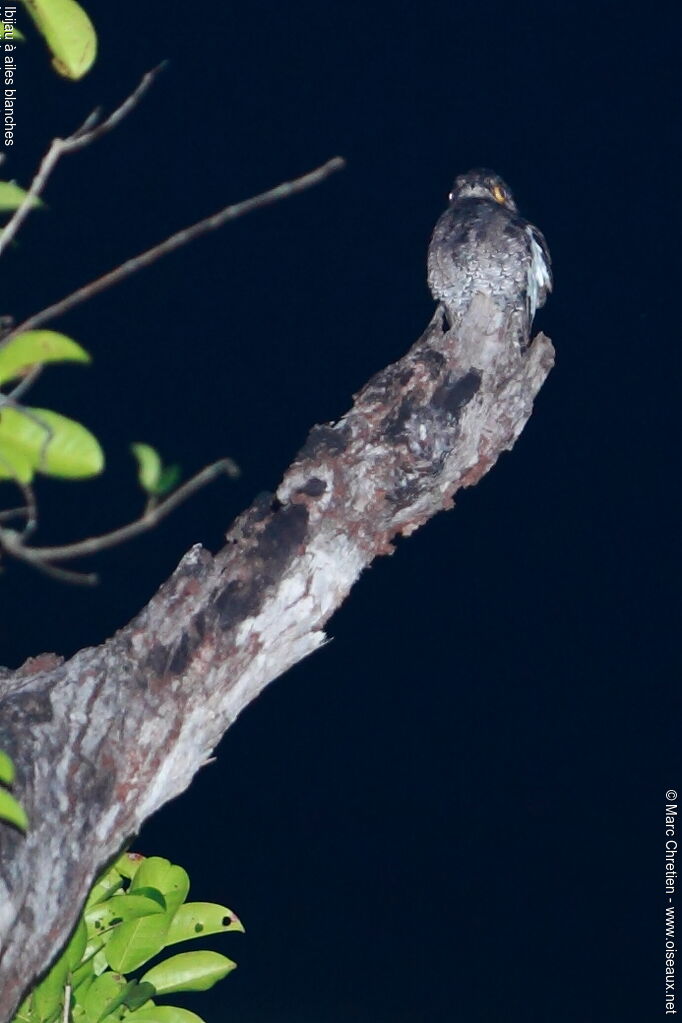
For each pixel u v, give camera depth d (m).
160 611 15.63
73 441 15.12
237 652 15.64
